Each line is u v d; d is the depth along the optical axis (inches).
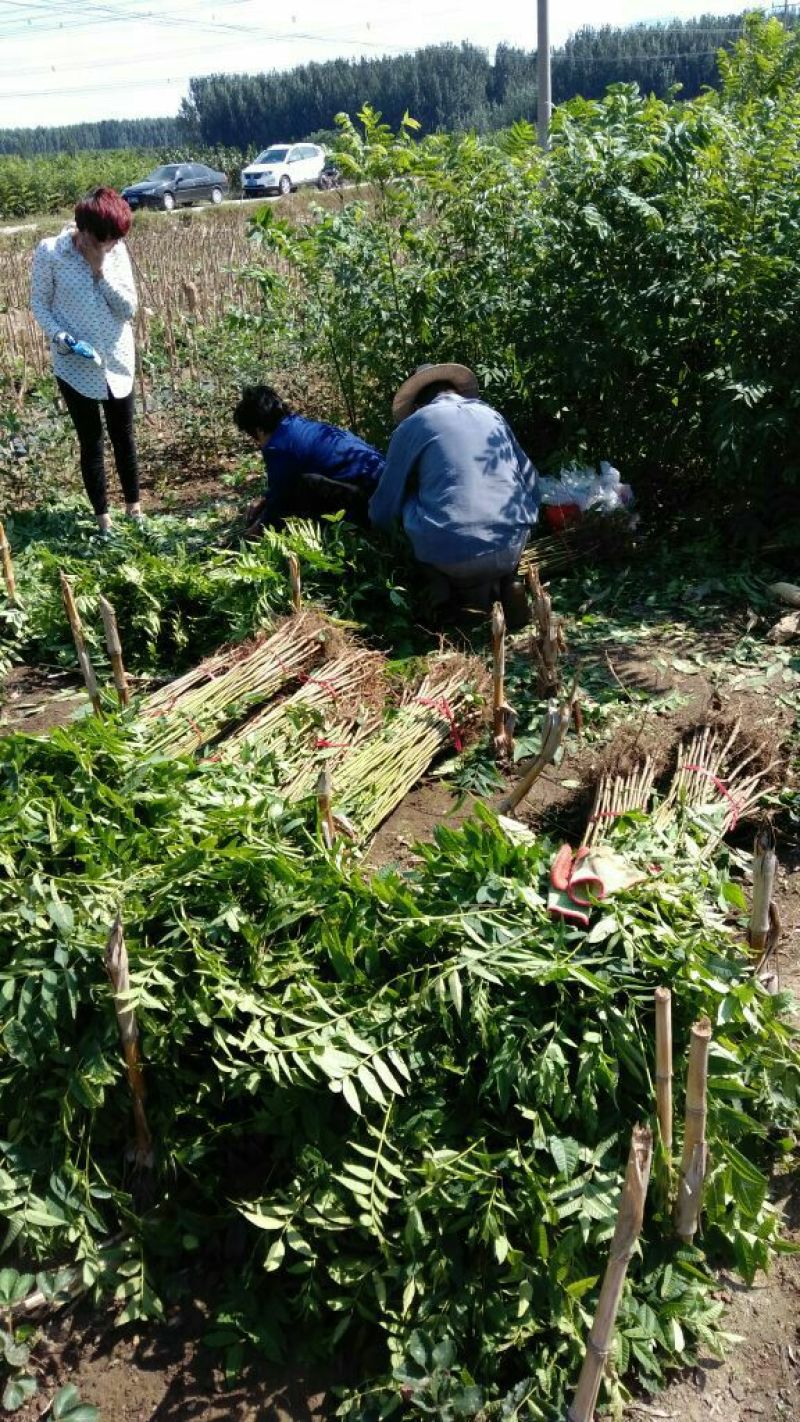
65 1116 106.6
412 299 273.0
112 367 257.4
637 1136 76.9
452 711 178.5
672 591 238.4
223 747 155.6
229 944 116.0
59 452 329.4
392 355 282.4
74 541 265.9
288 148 1541.6
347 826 139.7
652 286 241.6
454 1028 109.9
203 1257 107.6
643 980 111.5
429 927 113.0
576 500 253.0
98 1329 102.2
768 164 238.8
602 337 253.4
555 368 266.5
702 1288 101.2
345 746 161.2
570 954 110.6
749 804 158.2
